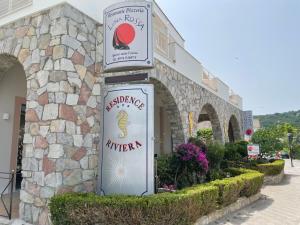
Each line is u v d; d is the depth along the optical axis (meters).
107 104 6.19
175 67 10.24
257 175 9.00
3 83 8.32
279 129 17.53
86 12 6.43
